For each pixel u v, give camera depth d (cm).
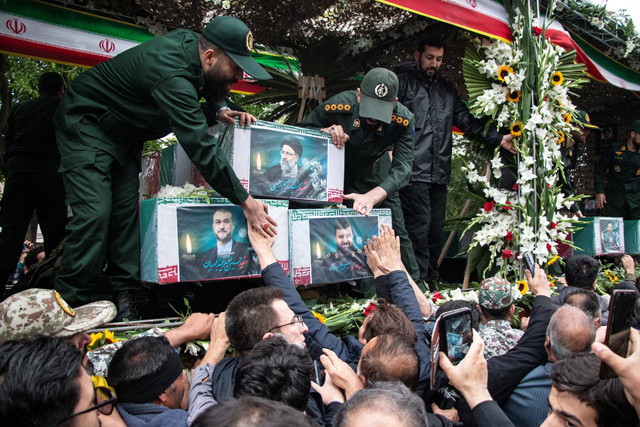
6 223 369
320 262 298
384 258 307
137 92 268
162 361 183
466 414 210
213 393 191
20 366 129
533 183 410
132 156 288
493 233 408
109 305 212
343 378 202
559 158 416
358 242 318
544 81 413
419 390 216
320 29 490
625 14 517
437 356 163
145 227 276
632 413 143
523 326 358
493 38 407
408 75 439
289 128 297
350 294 362
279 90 523
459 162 723
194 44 273
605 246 541
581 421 149
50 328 186
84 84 274
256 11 438
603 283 525
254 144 283
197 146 252
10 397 125
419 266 427
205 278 269
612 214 670
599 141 739
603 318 344
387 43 525
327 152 315
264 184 286
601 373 132
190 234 266
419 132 428
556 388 156
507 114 416
